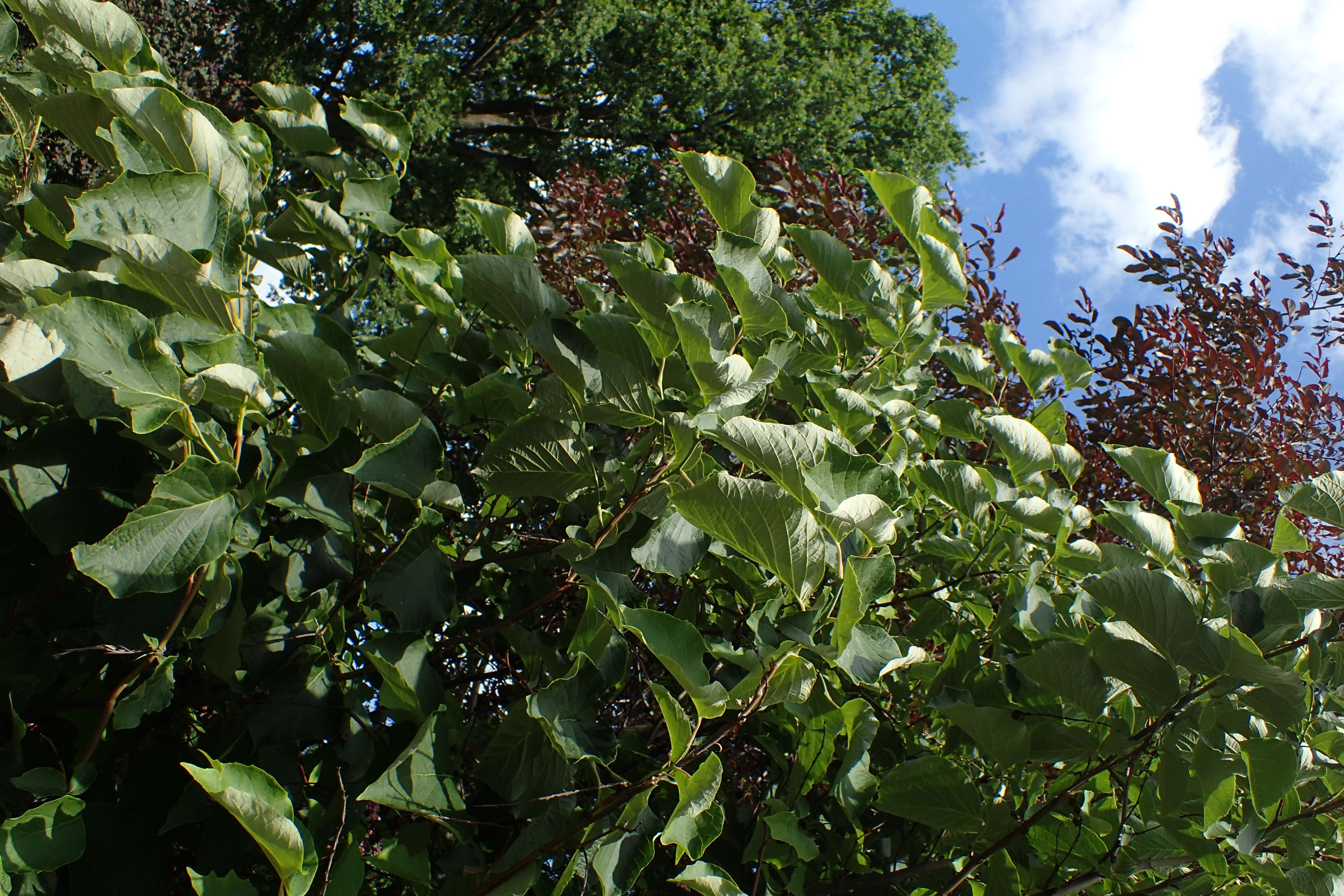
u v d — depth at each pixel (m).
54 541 1.11
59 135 7.74
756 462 1.23
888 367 2.25
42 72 1.42
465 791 1.50
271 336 1.30
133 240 1.05
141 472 1.21
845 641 1.21
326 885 1.03
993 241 4.79
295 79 17.86
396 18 18.86
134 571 1.01
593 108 21.88
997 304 4.57
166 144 1.19
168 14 12.64
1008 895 1.44
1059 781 1.63
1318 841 1.59
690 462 1.34
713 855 1.56
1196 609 1.34
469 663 1.74
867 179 1.91
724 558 1.58
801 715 1.48
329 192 1.90
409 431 1.25
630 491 1.38
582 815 1.22
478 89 22.27
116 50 1.30
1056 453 2.03
